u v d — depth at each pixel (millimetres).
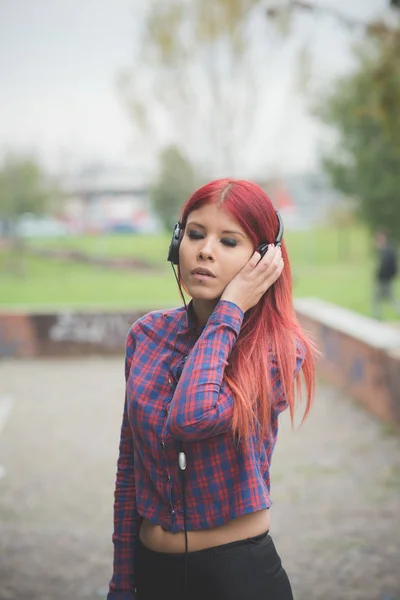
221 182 1654
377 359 7105
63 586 3672
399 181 21359
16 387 8953
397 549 4086
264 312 1662
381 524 4480
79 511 4785
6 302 19688
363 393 7602
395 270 14727
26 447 6359
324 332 8938
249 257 1624
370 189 21750
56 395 8477
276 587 1602
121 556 1757
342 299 19281
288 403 1606
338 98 20281
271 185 21578
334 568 3855
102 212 62031
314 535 4320
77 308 11352
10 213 36562
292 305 1725
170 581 1607
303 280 25219
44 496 5090
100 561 3982
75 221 53000
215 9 18578
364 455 5973
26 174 35938
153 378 1635
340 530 4395
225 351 1539
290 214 47375
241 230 1610
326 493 5082
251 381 1557
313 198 46906
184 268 1647
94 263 34875
